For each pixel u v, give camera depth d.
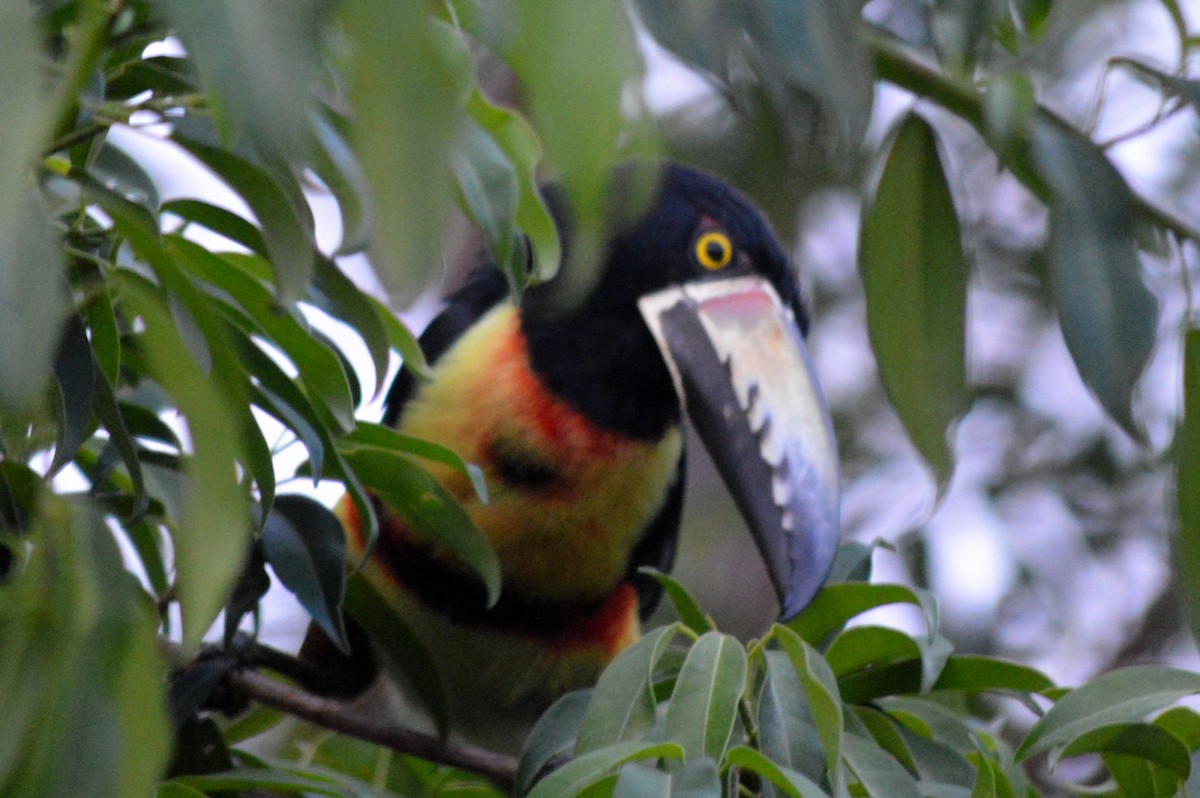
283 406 4.46
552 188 6.86
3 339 2.28
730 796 4.26
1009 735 8.69
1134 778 5.07
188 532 2.66
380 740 5.93
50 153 3.71
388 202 2.10
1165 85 5.29
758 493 6.40
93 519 3.00
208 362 3.77
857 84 2.91
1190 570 5.25
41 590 2.96
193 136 3.85
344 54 3.25
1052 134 5.14
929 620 5.03
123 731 2.86
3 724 2.87
